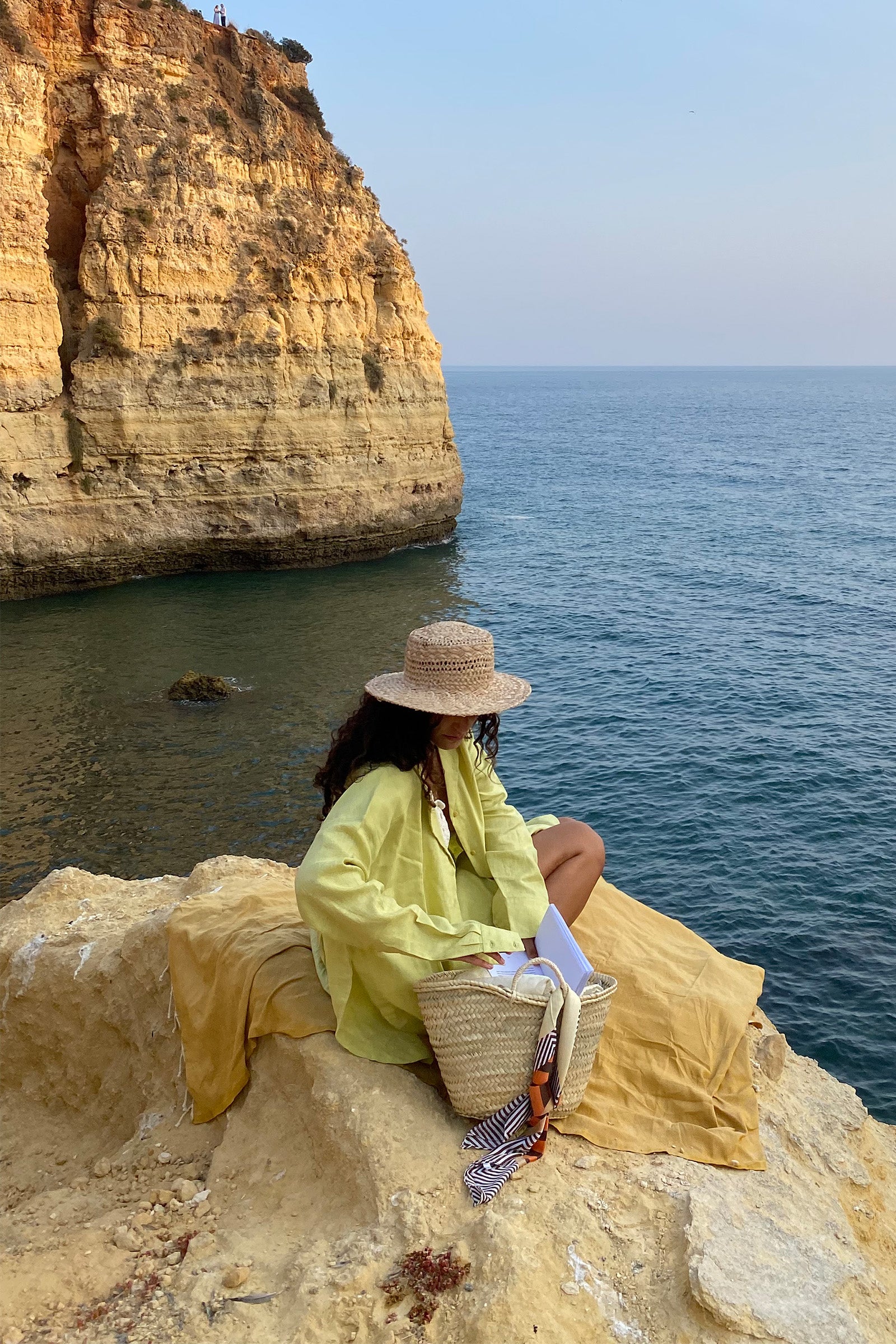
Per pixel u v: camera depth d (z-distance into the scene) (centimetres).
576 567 4375
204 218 3584
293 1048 429
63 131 3506
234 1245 373
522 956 410
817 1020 1229
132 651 2822
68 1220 415
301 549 3925
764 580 4197
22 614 3167
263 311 3706
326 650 2908
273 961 454
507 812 459
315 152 3994
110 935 554
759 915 1474
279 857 1673
